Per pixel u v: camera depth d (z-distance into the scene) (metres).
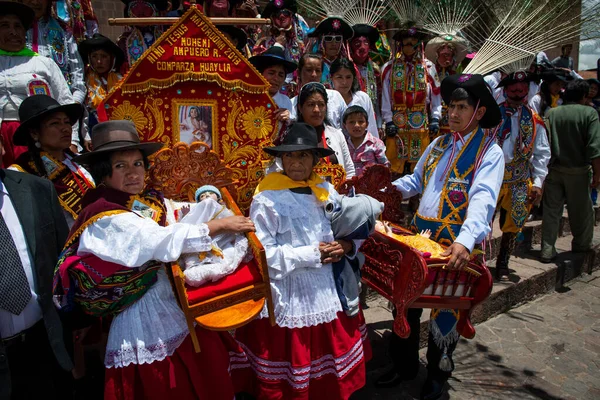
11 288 1.86
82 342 2.32
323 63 4.52
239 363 2.50
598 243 5.86
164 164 2.43
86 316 2.15
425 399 2.95
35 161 2.47
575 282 5.32
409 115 5.08
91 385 2.60
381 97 5.28
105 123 1.92
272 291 2.24
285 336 2.35
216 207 2.14
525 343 3.89
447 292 2.54
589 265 5.59
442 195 2.75
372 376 3.28
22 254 1.95
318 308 2.32
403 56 4.97
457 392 3.18
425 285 2.29
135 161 1.94
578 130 4.89
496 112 2.59
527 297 4.73
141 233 1.79
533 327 4.18
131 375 1.93
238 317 1.90
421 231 2.88
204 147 2.51
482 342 3.89
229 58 2.53
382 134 5.29
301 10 5.55
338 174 2.87
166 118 2.53
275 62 3.39
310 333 2.36
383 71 5.15
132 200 2.00
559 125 5.02
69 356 2.01
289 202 2.32
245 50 4.66
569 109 4.98
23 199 1.97
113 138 1.89
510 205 4.35
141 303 1.97
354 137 3.79
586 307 4.66
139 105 2.47
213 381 2.07
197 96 2.56
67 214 2.52
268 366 2.34
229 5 4.83
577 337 4.02
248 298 1.97
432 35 5.20
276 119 2.74
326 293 2.36
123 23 2.39
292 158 2.35
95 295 1.86
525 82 4.16
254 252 2.01
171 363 1.97
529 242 5.62
